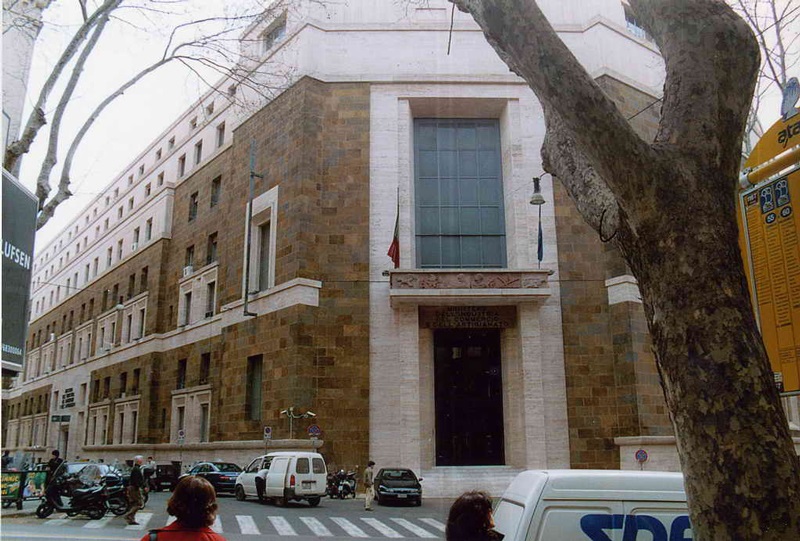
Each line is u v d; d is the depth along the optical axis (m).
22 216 6.02
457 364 26.88
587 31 28.67
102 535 12.74
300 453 19.59
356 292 26.58
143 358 39.31
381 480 20.50
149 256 41.53
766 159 4.57
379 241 27.27
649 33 4.87
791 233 4.29
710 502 3.17
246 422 27.17
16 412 57.94
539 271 25.66
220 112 36.25
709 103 3.99
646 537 4.02
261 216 29.41
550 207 27.56
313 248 26.84
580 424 24.94
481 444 26.06
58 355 54.41
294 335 25.55
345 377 25.58
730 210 3.82
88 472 17.17
